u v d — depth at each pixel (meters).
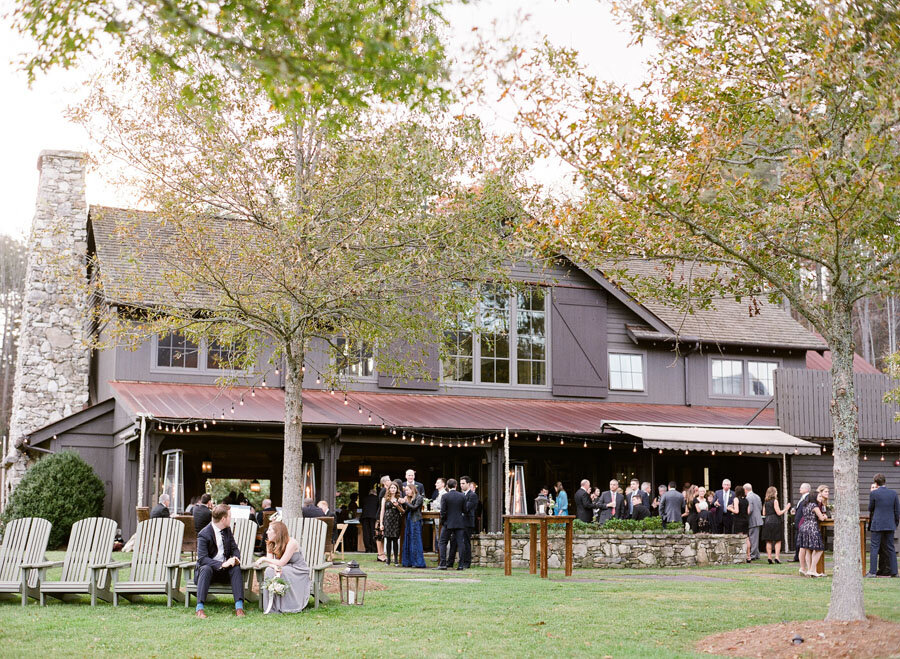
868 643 9.44
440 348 17.73
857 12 9.77
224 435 21.67
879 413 27.81
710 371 28.72
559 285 27.22
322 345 25.00
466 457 26.39
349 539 24.86
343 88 8.82
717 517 21.98
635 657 9.02
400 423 22.58
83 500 21.83
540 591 13.69
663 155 11.56
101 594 12.01
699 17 11.38
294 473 15.10
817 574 16.86
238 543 12.15
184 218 15.23
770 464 26.33
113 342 16.44
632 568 19.34
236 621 10.77
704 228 10.92
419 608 11.82
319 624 10.62
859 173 9.98
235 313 15.82
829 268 10.86
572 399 27.16
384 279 15.14
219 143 14.82
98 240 23.59
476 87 10.35
